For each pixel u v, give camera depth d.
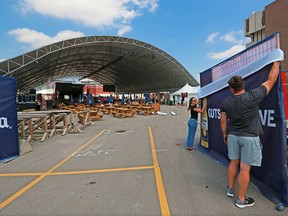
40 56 27.59
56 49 28.48
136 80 62.19
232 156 3.24
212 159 5.50
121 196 3.55
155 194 3.59
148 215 2.96
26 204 3.37
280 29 22.31
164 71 45.66
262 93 2.98
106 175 4.56
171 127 11.74
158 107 22.16
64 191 3.80
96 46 35.50
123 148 7.05
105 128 11.98
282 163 3.09
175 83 48.56
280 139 3.13
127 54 39.94
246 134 3.03
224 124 3.40
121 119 16.98
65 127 10.11
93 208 3.18
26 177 4.57
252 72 3.77
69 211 3.12
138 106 23.39
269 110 3.35
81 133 10.28
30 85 68.69
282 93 3.13
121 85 76.69
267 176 3.44
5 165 5.44
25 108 34.03
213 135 5.79
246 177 3.03
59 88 46.50
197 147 6.80
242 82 3.16
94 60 49.03
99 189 3.85
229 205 3.16
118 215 2.98
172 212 3.02
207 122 6.14
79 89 49.38
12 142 6.03
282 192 3.10
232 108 3.10
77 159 5.88
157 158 5.72
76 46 31.06
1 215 3.06
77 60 46.72
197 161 5.36
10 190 3.92
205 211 3.02
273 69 3.11
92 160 5.75
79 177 4.49
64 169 5.05
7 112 5.90
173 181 4.12
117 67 55.72
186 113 21.05
